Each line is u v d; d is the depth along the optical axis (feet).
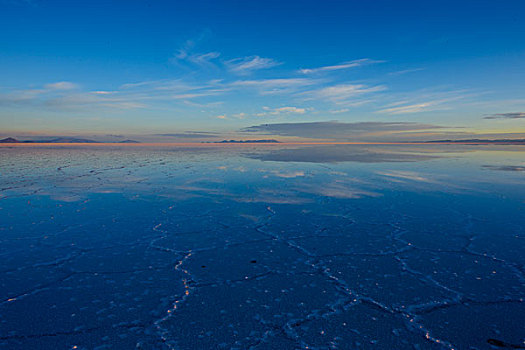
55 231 15.03
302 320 7.63
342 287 9.27
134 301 8.52
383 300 8.52
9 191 26.09
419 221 16.56
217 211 19.11
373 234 14.39
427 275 10.03
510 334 7.03
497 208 19.36
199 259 11.52
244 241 13.56
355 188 27.22
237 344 6.75
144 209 19.66
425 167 45.32
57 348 6.64
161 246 12.94
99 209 19.66
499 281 9.57
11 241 13.56
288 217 17.61
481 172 38.40
